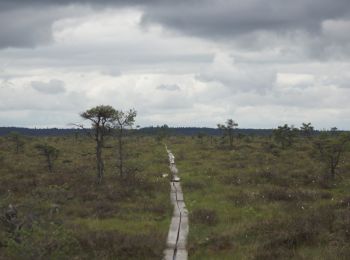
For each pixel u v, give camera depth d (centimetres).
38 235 1424
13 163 4800
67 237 1462
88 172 4019
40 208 2336
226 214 2433
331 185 3438
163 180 3781
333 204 2475
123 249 1623
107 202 2705
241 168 4538
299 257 1482
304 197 2916
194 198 3031
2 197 2639
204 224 2175
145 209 2556
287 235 1692
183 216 2423
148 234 1902
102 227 2098
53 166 4525
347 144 3806
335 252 1508
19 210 1950
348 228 1733
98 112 3394
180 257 1642
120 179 3541
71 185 3281
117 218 2350
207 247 1734
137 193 3077
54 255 1339
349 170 4028
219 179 3856
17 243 1351
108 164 4734
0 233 1562
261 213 2453
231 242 1769
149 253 1622
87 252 1591
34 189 3059
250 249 1633
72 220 2242
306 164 4525
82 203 2695
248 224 2027
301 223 1850
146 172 4359
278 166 4472
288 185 3516
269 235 1761
